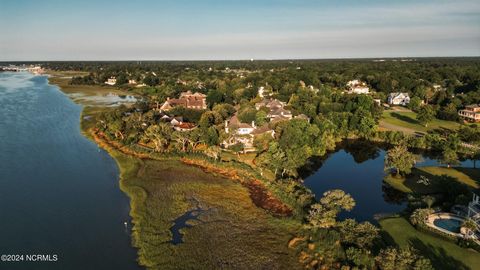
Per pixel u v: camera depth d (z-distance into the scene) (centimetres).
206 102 16950
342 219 6550
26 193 7625
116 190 7850
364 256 4781
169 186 7975
